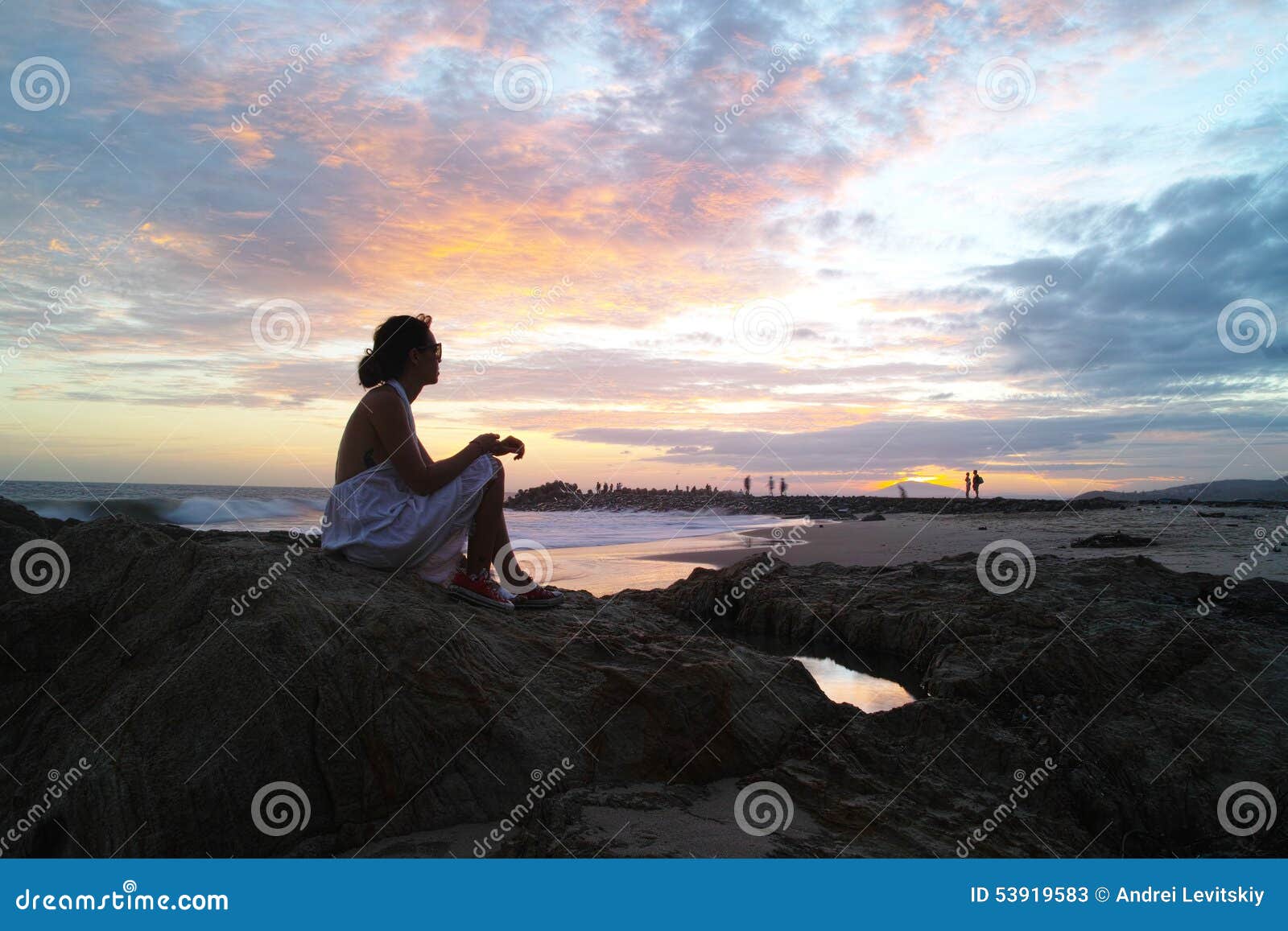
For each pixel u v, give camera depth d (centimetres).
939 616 713
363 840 305
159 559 359
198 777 289
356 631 333
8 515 477
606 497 4112
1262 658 570
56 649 332
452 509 394
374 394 388
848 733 403
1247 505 3206
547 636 407
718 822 326
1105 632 628
